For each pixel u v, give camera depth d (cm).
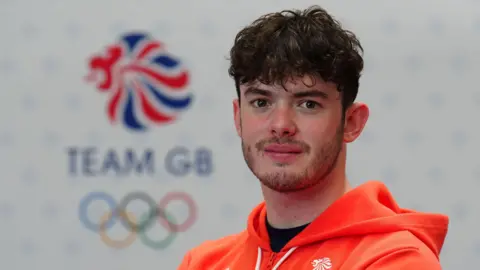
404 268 265
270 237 303
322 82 275
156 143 618
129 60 620
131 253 615
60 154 617
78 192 616
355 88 290
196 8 622
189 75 620
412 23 619
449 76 616
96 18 621
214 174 619
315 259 287
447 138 613
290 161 277
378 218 285
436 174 614
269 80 272
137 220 615
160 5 621
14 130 617
